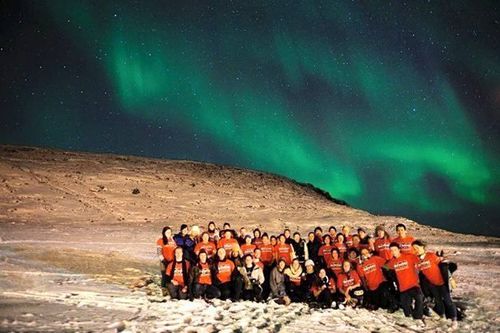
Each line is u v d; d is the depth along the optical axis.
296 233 14.81
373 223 39.50
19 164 45.28
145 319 8.39
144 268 15.88
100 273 14.02
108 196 39.38
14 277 12.05
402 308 10.74
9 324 7.16
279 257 13.37
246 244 13.17
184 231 12.70
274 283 11.86
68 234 25.19
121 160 55.75
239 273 11.55
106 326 7.55
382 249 12.03
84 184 41.97
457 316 10.50
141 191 42.66
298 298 11.88
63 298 9.90
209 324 8.34
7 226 26.36
